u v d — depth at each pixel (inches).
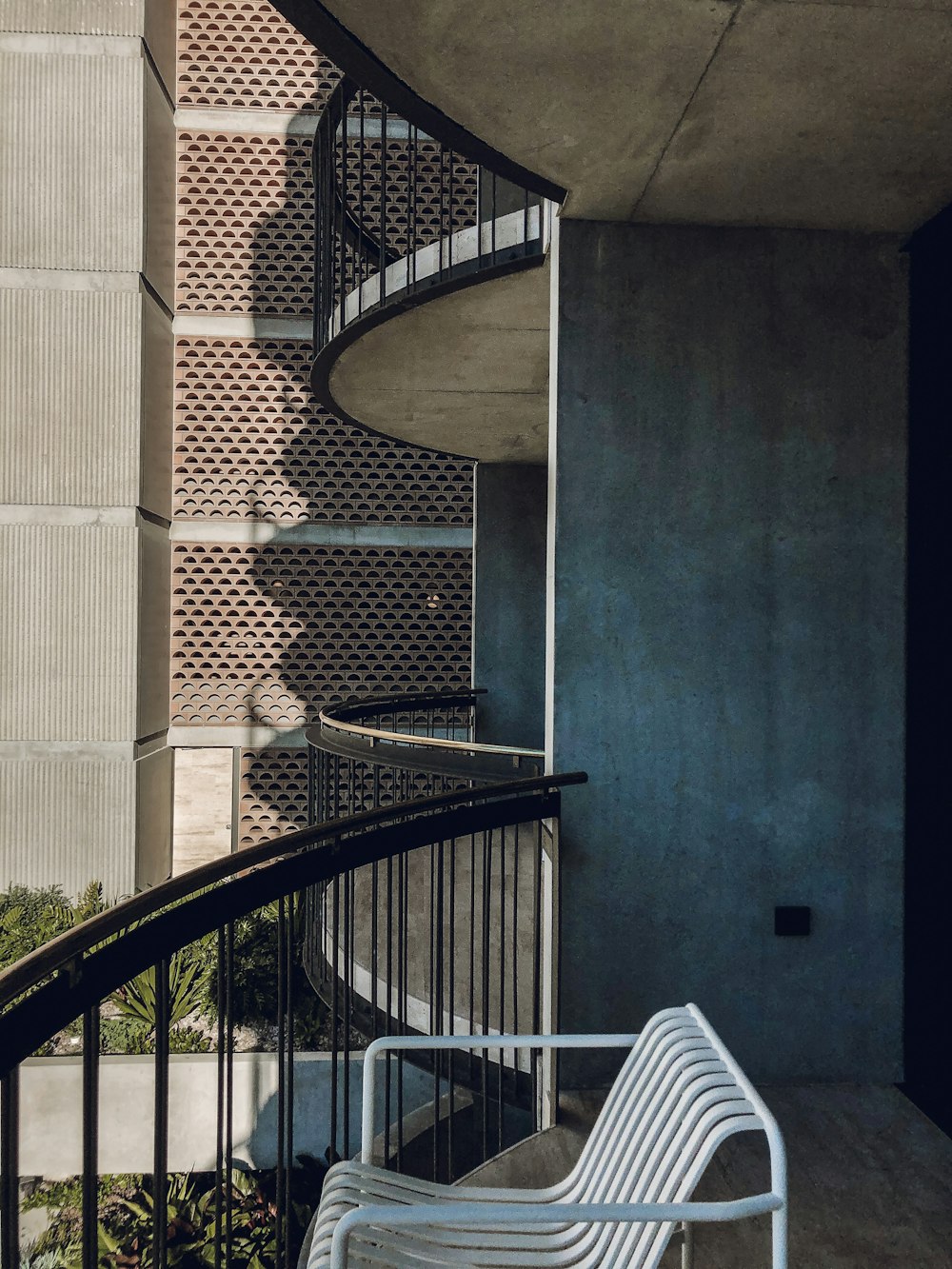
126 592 374.9
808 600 125.0
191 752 414.3
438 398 231.1
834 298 125.9
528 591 313.0
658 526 124.3
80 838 374.0
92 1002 59.2
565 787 122.5
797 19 82.4
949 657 115.3
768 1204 55.6
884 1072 123.3
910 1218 93.0
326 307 202.7
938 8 80.2
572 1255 64.6
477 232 153.2
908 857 123.9
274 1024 281.3
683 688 123.9
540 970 129.6
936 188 113.1
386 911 181.5
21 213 370.6
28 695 373.4
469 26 84.8
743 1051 122.6
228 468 411.2
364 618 415.5
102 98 371.2
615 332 124.4
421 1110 161.9
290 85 410.9
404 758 174.6
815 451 125.4
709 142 104.1
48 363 372.2
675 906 122.7
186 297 410.6
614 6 81.4
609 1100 71.2
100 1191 247.1
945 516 117.0
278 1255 81.0
